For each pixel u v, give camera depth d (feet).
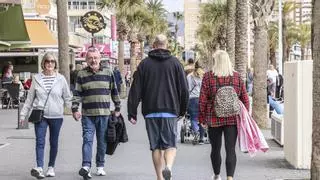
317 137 38.37
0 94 136.15
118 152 61.62
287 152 53.57
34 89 46.68
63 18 114.32
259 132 40.57
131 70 286.46
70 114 109.60
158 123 40.01
